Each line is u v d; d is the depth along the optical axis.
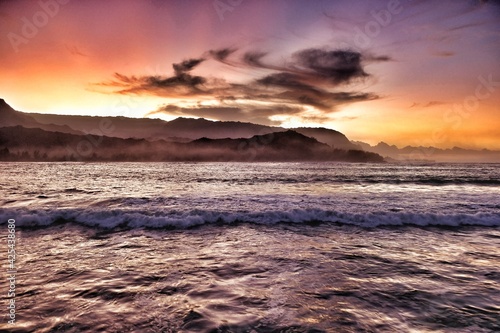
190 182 30.33
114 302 4.16
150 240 7.93
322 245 7.49
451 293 4.56
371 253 6.79
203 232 8.86
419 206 13.41
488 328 3.50
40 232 8.71
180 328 3.42
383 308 4.03
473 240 8.03
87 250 6.94
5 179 34.25
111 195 17.47
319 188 22.84
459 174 47.28
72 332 3.34
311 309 3.98
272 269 5.68
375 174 47.78
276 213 10.89
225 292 4.55
